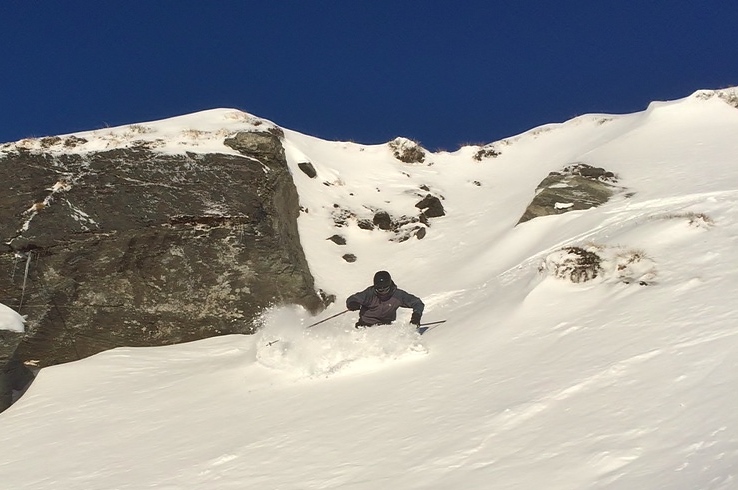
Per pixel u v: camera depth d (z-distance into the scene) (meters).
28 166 14.52
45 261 13.53
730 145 16.05
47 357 13.13
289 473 6.52
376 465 6.12
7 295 13.27
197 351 12.93
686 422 5.11
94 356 13.21
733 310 7.17
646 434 5.14
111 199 14.32
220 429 8.43
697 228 10.14
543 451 5.38
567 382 6.60
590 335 7.78
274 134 18.92
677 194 13.31
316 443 7.09
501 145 23.12
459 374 8.02
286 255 14.33
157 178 14.83
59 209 14.03
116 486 7.32
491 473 5.25
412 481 5.56
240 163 15.55
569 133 22.47
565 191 15.15
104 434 9.26
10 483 8.19
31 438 9.72
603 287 9.21
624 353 6.89
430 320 11.57
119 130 17.58
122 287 13.66
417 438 6.46
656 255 9.59
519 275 11.86
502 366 7.80
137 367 12.33
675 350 6.58
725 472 4.12
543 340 8.18
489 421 6.29
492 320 9.70
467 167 21.88
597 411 5.81
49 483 7.91
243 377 10.43
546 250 12.69
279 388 9.55
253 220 14.46
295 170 18.80
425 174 21.28
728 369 5.81
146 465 7.77
